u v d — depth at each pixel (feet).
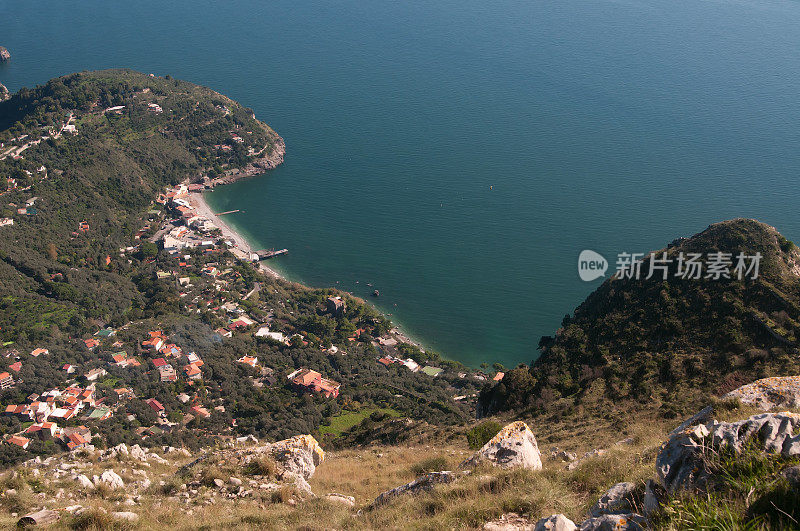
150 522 50.11
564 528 24.62
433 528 36.24
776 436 24.85
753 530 20.21
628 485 30.91
